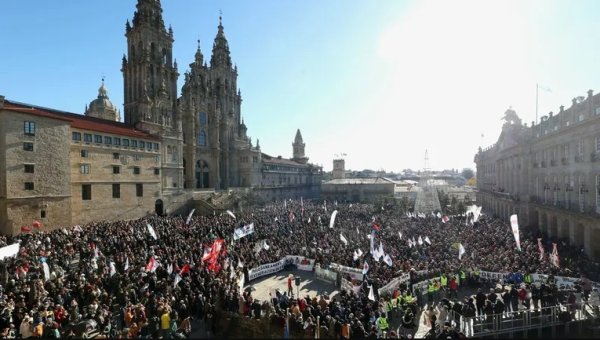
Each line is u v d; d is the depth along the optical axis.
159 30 89.81
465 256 36.62
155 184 72.31
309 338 17.91
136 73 86.75
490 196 88.00
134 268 28.23
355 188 149.75
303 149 179.38
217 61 111.88
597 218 37.72
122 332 18.66
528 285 27.31
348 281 31.23
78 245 35.53
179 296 23.98
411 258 37.62
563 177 49.59
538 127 60.00
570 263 33.59
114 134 62.81
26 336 16.97
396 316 26.28
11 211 45.19
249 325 19.25
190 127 93.88
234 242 42.56
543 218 56.00
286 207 90.62
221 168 107.94
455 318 23.34
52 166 50.31
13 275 25.25
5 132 44.84
